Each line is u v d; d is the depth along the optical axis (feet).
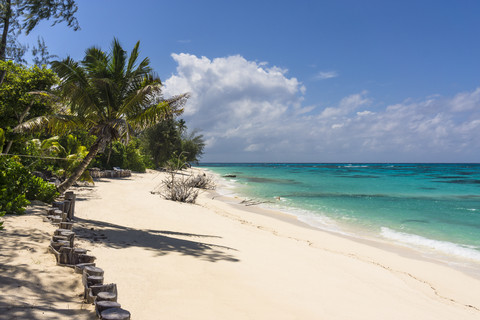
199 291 17.34
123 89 42.96
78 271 16.08
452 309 21.17
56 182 58.03
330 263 28.30
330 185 138.51
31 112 52.95
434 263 33.04
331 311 17.17
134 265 20.35
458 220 58.65
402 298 21.76
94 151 42.83
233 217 52.01
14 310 11.17
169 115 43.32
